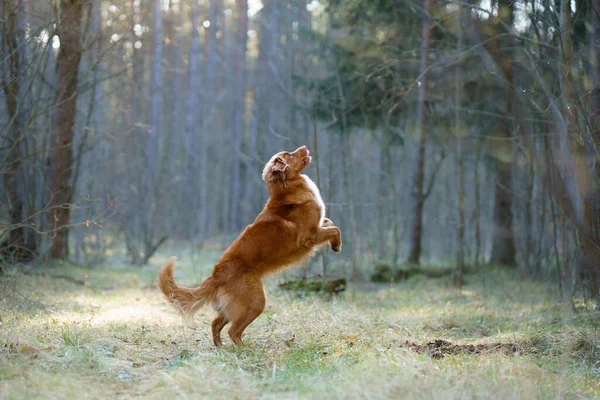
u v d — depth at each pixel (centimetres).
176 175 2450
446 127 1408
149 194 1967
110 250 2017
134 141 2122
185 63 3056
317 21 1692
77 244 1566
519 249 1442
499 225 1588
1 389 446
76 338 596
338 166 1819
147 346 628
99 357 546
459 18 1020
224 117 3094
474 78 1310
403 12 1270
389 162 1477
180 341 663
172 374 493
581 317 777
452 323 825
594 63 764
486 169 1727
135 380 507
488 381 466
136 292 1109
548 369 536
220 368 521
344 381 474
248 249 659
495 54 977
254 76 2753
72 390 457
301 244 685
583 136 740
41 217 1229
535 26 829
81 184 1892
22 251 1159
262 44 2652
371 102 1423
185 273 1508
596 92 766
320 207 712
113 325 712
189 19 3278
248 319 641
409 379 455
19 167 1100
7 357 528
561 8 744
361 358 554
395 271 1430
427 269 1503
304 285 1080
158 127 2464
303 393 459
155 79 2253
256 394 470
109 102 1984
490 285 1234
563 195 803
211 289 643
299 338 691
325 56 1571
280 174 692
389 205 1986
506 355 595
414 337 693
